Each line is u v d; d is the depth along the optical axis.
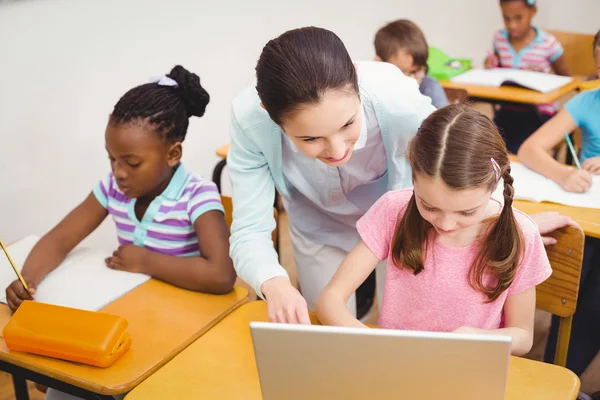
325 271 1.64
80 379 1.16
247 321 1.30
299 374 0.88
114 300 1.41
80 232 1.64
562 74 3.37
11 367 1.26
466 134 1.02
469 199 1.03
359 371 0.85
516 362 1.11
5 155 2.17
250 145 1.33
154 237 1.59
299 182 1.44
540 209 1.70
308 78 0.98
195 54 2.71
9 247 1.69
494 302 1.21
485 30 4.43
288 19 3.09
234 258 1.32
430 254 1.23
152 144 1.50
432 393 0.85
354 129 1.04
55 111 2.27
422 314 1.28
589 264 1.74
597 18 4.30
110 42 2.38
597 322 1.76
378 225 1.28
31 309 1.27
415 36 2.58
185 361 1.18
